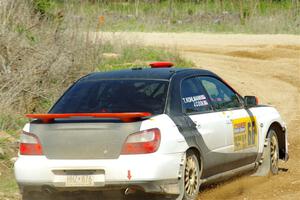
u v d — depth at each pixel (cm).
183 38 10462
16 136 3119
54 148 2094
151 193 2062
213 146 2345
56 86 3762
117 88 2309
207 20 13962
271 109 2872
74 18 4688
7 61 3662
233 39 10388
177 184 2114
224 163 2433
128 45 6238
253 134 2650
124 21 12850
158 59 6131
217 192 2486
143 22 12862
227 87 2611
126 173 2023
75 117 2119
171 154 2091
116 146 2050
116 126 2061
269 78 6575
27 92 3519
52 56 3797
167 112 2192
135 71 2425
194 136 2228
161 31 11994
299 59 8012
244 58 8062
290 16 12581
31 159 2114
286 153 2941
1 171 2684
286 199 2347
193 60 7425
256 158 2684
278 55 8369
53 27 4284
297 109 4922
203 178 2312
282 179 2727
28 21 4191
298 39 10288
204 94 2428
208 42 9912
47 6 4750
